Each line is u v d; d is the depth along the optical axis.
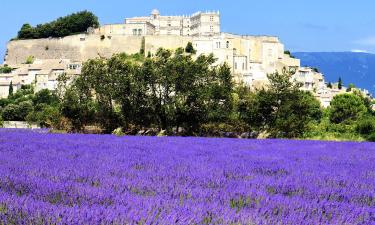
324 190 10.56
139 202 7.82
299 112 45.09
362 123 47.31
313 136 45.22
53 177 10.77
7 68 166.38
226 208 7.65
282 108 44.56
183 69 48.06
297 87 45.97
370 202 9.58
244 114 46.88
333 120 96.69
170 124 49.25
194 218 6.94
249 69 163.50
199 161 15.95
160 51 50.47
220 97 47.62
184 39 165.75
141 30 175.75
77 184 9.63
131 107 48.78
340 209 8.30
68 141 24.91
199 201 8.40
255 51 171.00
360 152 23.81
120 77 48.09
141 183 10.25
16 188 9.09
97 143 23.97
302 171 14.23
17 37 184.38
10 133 32.62
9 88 143.12
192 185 10.52
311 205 8.46
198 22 186.88
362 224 7.44
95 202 8.00
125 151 19.23
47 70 151.00
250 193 9.49
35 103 114.19
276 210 8.05
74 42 171.50
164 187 9.93
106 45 168.88
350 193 10.34
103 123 49.09
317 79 186.50
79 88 49.19
